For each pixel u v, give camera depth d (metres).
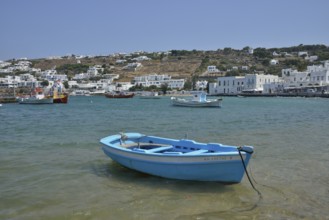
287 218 9.61
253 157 17.47
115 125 33.88
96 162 16.42
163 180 13.19
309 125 33.47
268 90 149.75
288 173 14.31
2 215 9.94
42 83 191.62
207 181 12.43
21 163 16.22
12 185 12.78
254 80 153.38
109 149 14.99
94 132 27.88
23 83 192.50
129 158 13.96
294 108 64.62
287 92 140.12
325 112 53.06
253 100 108.75
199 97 75.06
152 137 16.48
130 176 13.94
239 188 12.21
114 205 10.67
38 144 21.53
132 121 38.69
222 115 48.25
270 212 10.05
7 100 90.62
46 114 50.81
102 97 154.88
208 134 26.95
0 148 20.19
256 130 29.39
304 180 13.29
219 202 10.88
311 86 133.12
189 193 11.73
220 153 11.69
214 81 189.00
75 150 19.47
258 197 11.32
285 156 17.72
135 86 192.25
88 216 9.84
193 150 14.38
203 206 10.55
